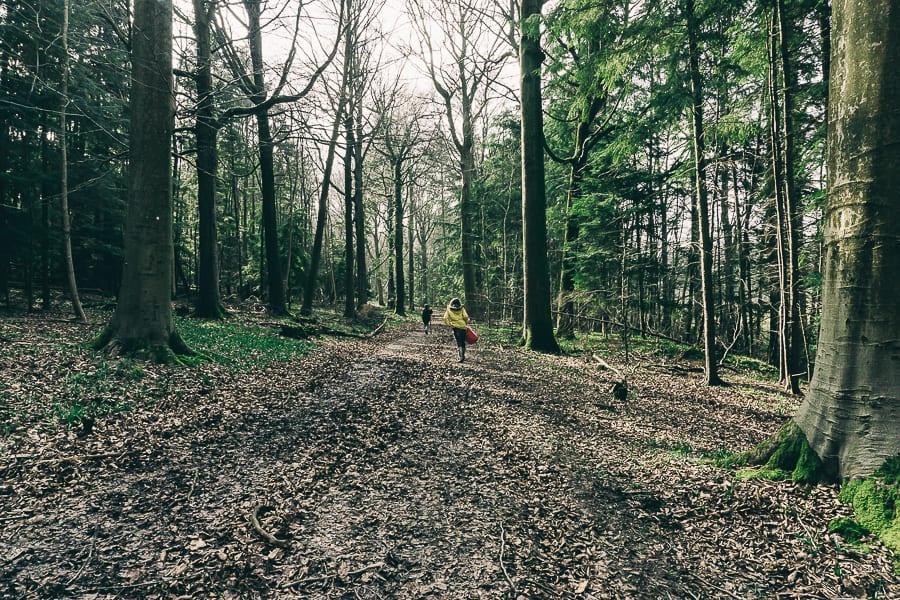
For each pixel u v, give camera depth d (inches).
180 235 991.0
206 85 610.9
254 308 879.7
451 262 1572.3
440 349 625.0
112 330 344.2
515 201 1245.1
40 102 534.6
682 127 505.0
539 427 260.7
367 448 223.1
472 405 310.2
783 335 428.1
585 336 701.9
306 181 1374.3
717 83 419.8
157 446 204.7
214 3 553.6
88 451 189.2
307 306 928.3
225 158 1044.5
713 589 117.9
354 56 794.2
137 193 343.3
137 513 149.5
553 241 1123.3
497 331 882.1
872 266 144.0
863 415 146.3
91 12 525.3
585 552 135.6
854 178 146.6
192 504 158.1
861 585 114.3
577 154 737.6
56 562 121.2
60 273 812.6
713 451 222.1
